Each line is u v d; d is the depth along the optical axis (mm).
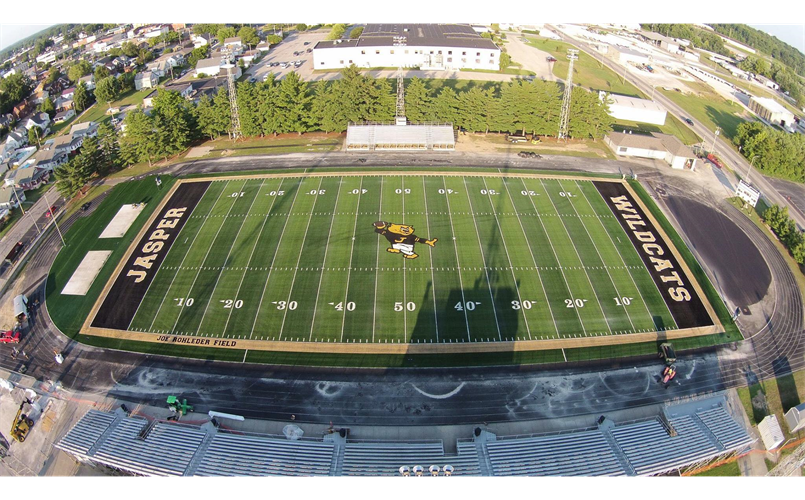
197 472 40938
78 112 138125
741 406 48781
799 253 66625
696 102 132375
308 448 43094
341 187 81625
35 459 44688
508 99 100688
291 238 69688
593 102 99250
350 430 45625
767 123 121688
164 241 70125
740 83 159625
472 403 48281
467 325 56406
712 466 43281
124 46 191375
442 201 77875
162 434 44406
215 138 102812
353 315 57594
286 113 100188
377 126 97625
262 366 52094
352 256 66188
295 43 186875
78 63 182000
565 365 52344
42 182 92250
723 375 51844
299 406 47906
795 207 82750
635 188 83562
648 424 45531
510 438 44625
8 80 151375
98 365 53031
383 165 89000
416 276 62875
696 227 74375
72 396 49812
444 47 145500
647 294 61375
